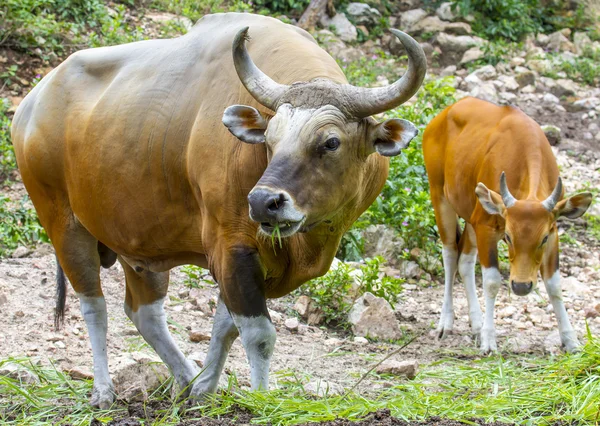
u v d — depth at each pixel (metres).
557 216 7.85
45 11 14.86
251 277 5.05
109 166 5.59
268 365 5.15
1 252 9.36
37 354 6.73
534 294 9.63
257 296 5.07
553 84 16.45
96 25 15.16
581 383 5.85
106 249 6.41
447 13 18.33
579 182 12.80
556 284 7.96
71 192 5.93
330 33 16.67
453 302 9.41
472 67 16.84
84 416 5.42
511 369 6.88
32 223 10.20
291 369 6.82
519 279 7.67
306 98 4.77
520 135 8.42
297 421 4.91
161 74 5.57
